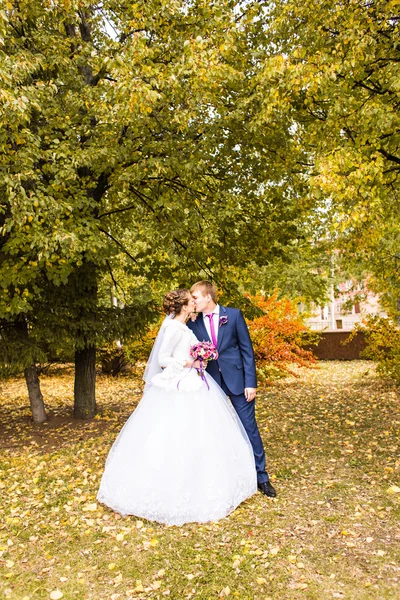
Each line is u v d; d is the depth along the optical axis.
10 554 3.45
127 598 2.86
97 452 6.03
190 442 3.98
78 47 7.31
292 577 2.99
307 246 11.05
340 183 4.97
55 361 12.13
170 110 6.46
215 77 5.45
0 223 6.84
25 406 10.07
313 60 5.41
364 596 2.78
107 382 13.02
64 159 6.10
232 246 8.51
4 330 7.27
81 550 3.46
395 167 6.89
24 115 4.81
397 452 5.47
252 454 4.34
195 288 4.40
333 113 5.59
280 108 5.70
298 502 4.13
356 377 12.09
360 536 3.48
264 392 10.38
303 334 13.67
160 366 4.30
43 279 7.30
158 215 7.28
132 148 6.65
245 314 8.42
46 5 6.21
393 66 5.46
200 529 3.68
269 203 8.70
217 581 2.98
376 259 11.09
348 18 5.54
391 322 10.93
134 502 3.92
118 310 7.83
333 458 5.35
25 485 4.92
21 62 5.24
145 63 5.76
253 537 3.52
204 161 7.32
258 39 6.93
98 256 6.61
